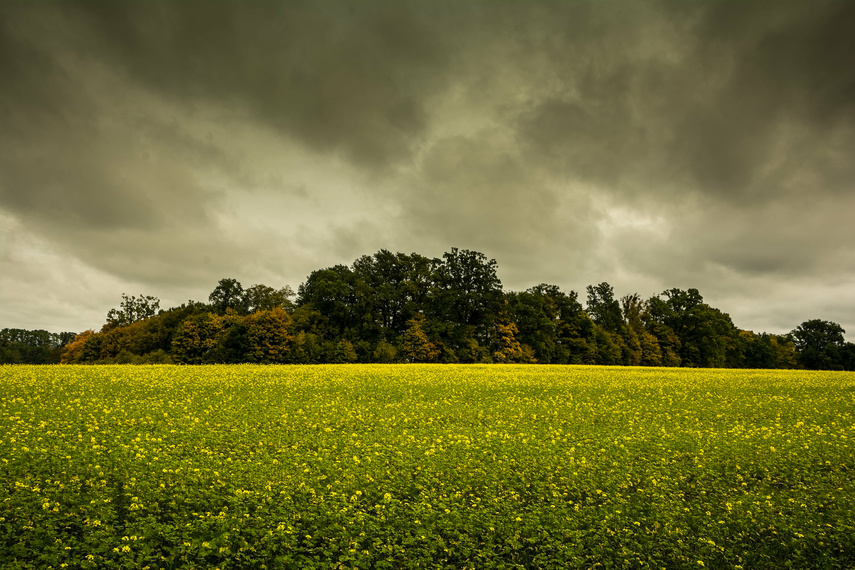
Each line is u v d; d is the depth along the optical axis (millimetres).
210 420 18438
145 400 22109
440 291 82750
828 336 106625
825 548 9086
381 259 91312
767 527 9703
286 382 29906
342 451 14484
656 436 17031
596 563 8578
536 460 13719
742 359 96688
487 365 55312
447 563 8516
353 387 28469
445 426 18859
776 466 13375
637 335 95438
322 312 79500
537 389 29344
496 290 87688
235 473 11844
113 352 76875
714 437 16781
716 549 8953
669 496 11375
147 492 10227
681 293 98312
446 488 11602
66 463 11555
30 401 20406
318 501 10297
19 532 8281
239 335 67375
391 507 10117
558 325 90750
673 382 34375
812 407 23156
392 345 77188
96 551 7660
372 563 8320
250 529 8680
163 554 8125
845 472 13094
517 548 8906
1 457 11797
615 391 29094
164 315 79375
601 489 11773
